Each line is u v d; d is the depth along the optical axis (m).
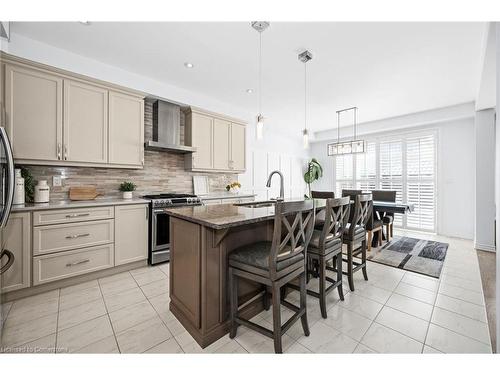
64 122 2.54
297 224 1.59
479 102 3.50
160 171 3.75
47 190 2.49
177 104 3.78
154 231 2.96
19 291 2.12
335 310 1.98
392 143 5.56
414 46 2.53
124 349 1.51
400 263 3.09
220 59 2.87
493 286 2.42
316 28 2.26
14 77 2.24
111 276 2.65
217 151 4.17
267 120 5.55
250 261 1.51
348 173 6.42
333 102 4.34
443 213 4.80
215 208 2.10
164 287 2.39
